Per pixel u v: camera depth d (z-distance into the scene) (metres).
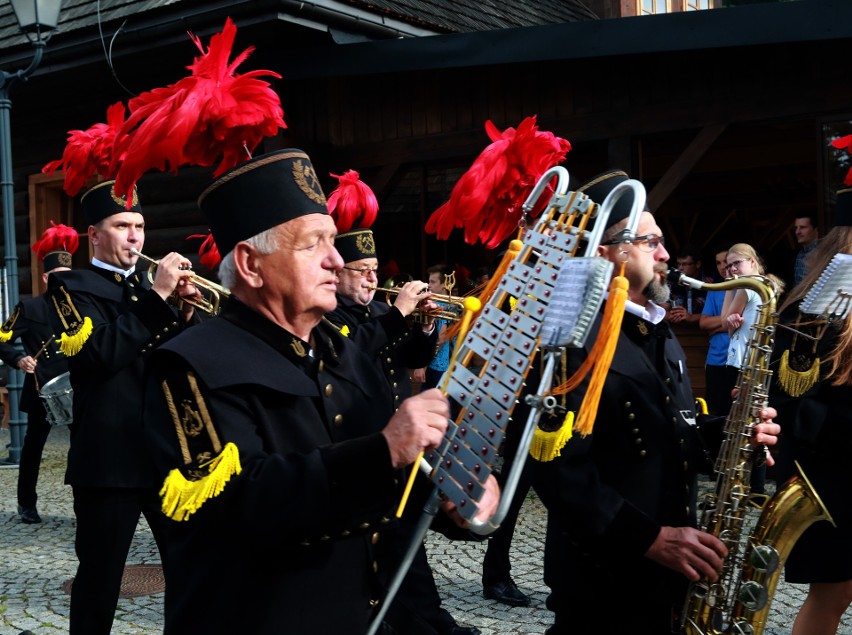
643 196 1.84
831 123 6.95
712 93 7.29
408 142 8.59
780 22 5.98
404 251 9.35
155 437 1.79
